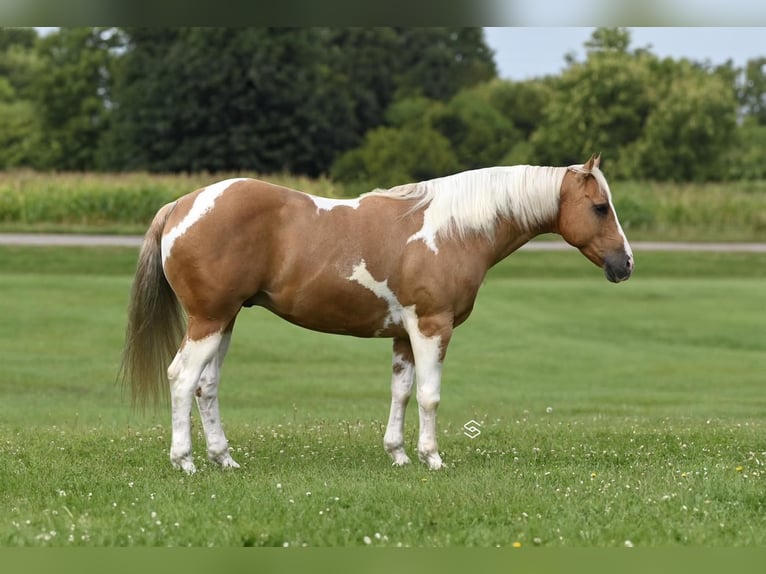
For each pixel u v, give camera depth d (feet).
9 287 87.61
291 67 190.70
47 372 63.00
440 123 200.34
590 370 67.51
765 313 86.89
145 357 28.60
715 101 179.11
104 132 208.85
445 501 24.12
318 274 27.78
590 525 22.62
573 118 181.68
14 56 252.01
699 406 52.85
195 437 36.55
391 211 28.43
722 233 129.39
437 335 28.37
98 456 30.73
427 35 232.32
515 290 93.86
